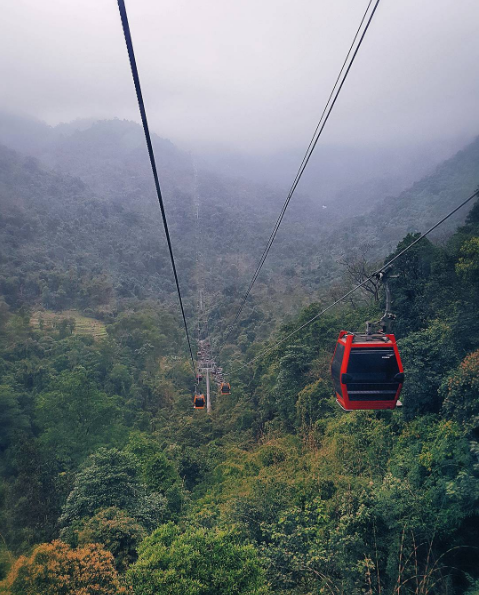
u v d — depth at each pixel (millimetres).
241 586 11430
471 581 11250
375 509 13164
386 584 12109
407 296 24875
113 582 13766
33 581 13914
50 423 34469
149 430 45219
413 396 18266
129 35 5359
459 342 18594
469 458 13242
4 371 48469
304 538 13672
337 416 25906
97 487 20969
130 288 100562
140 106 6012
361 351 10320
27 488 27047
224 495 22359
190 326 86875
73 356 54844
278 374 38094
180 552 11914
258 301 88625
